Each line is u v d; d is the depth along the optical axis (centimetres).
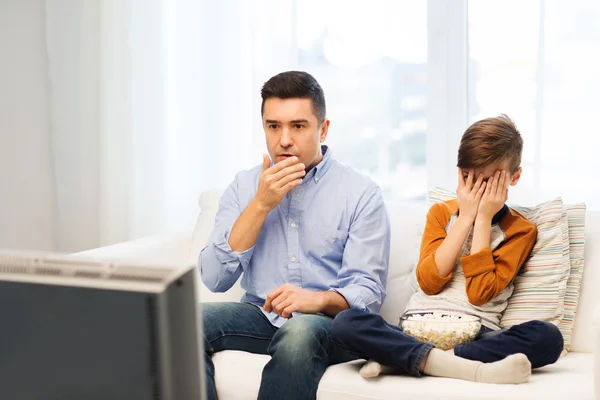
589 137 237
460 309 176
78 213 308
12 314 67
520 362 147
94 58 296
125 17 283
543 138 241
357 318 160
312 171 193
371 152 271
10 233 325
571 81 238
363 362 169
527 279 181
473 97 256
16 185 321
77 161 305
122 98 287
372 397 150
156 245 222
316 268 191
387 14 263
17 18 312
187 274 64
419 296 187
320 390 155
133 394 64
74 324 65
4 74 316
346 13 267
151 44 282
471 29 253
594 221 194
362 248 185
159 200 289
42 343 66
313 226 191
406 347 156
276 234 194
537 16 242
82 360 65
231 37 274
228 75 276
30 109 316
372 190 192
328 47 270
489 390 144
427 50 259
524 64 246
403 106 266
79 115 301
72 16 297
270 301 174
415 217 208
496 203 179
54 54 301
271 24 269
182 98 283
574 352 183
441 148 260
